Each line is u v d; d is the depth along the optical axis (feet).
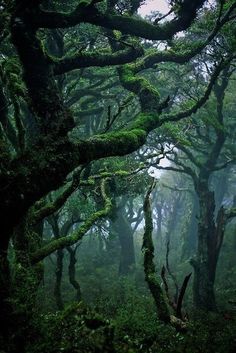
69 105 58.80
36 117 25.98
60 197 32.94
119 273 89.04
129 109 71.72
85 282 74.74
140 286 75.87
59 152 23.53
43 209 32.76
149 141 73.87
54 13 27.48
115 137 29.53
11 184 21.30
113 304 40.29
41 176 22.30
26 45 25.52
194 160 72.43
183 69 71.92
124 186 57.36
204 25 49.49
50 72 26.37
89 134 74.33
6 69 32.04
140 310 31.45
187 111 48.08
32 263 31.22
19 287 23.31
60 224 92.32
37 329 20.44
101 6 39.09
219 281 80.02
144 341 24.11
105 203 41.81
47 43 49.57
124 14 38.32
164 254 114.83
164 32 35.65
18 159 22.45
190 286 78.33
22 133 29.37
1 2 30.01
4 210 21.13
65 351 18.24
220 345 29.14
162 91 77.30
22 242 28.73
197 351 26.66
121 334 22.39
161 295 32.99
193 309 57.00
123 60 37.45
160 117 46.09
